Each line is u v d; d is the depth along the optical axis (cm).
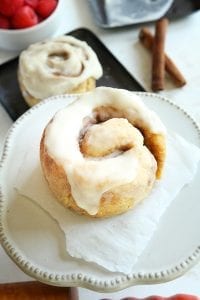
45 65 41
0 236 28
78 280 26
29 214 29
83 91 41
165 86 44
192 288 32
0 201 29
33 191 29
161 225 28
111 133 27
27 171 30
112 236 27
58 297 27
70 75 41
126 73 44
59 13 46
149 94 34
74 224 28
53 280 26
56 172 27
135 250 27
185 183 30
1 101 42
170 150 31
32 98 41
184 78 44
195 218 28
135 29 49
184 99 43
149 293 32
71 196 27
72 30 48
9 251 27
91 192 26
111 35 48
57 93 40
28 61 41
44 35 46
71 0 51
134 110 29
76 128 28
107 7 49
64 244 28
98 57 45
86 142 27
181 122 32
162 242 28
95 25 49
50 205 29
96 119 29
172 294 32
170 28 48
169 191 29
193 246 27
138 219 28
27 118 33
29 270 27
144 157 27
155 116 29
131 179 26
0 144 40
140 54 47
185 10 49
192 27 49
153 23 48
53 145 27
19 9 44
